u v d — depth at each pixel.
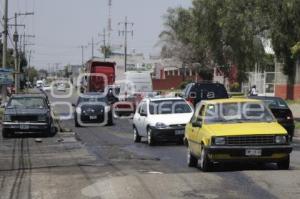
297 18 53.53
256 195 18.41
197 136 24.56
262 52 59.53
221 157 22.75
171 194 18.89
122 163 28.25
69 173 24.94
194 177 22.22
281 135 22.91
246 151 22.59
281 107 40.38
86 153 33.81
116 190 19.89
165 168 25.77
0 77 80.12
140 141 41.19
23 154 34.09
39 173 25.33
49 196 19.53
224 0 58.31
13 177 24.34
